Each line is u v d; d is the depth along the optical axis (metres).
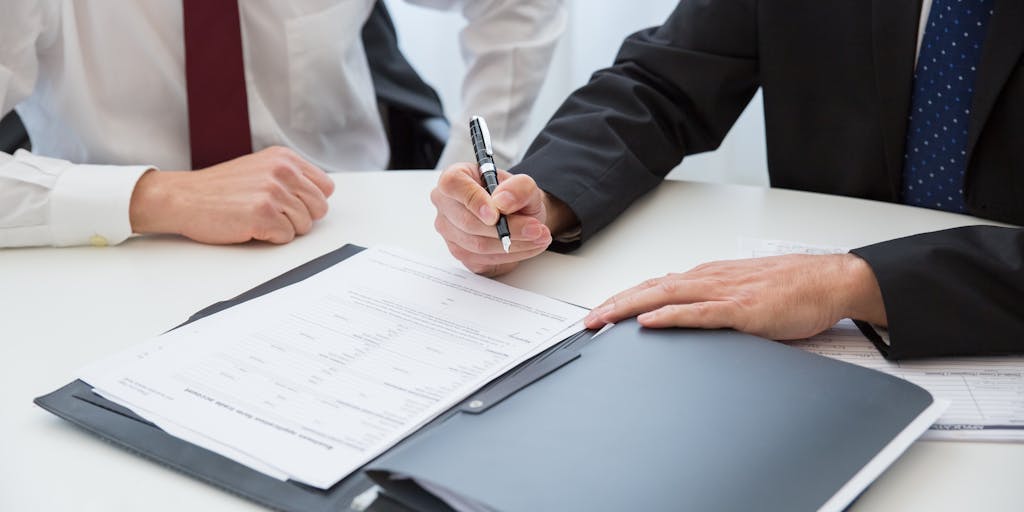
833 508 0.52
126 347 0.74
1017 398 0.66
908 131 1.01
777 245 0.90
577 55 1.92
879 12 0.98
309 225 0.96
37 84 1.23
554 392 0.61
